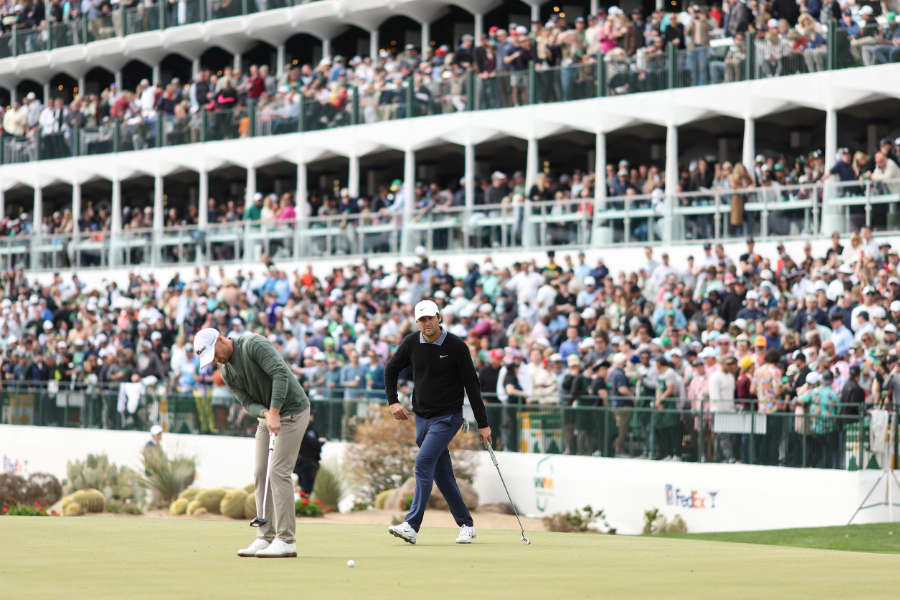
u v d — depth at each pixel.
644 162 74.69
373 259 68.50
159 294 71.25
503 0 84.75
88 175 93.62
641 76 66.94
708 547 23.19
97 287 81.25
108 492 52.03
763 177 56.72
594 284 51.38
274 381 19.92
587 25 73.19
